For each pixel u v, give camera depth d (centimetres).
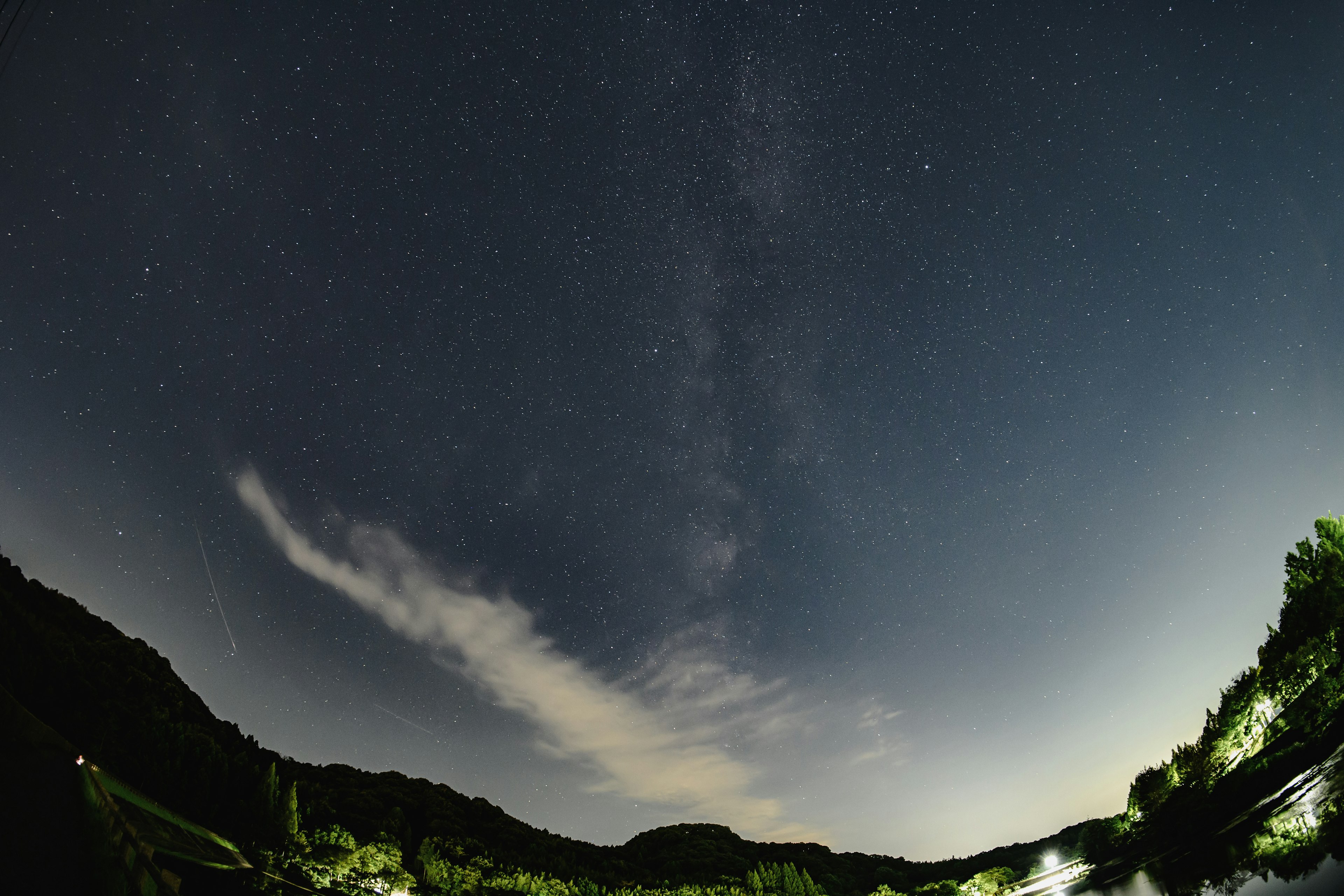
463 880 7450
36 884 1673
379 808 9481
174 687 8781
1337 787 3859
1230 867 3981
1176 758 6500
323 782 10194
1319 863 3072
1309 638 5209
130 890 2059
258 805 6116
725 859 14525
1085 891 6094
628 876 11625
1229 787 5506
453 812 11012
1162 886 4466
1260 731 5647
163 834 4072
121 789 4359
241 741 8994
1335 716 4697
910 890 12575
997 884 10050
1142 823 6950
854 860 16375
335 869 5747
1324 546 5256
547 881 8375
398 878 6225
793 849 16975
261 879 4584
